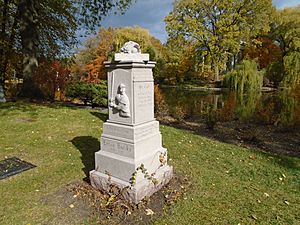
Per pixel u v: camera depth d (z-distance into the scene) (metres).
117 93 3.81
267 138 9.48
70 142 6.27
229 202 3.77
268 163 5.66
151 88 4.07
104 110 12.16
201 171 4.95
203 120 12.69
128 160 3.66
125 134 3.73
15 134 6.74
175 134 7.64
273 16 34.75
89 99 14.03
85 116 9.27
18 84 14.72
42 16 13.81
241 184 4.46
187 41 36.16
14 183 4.13
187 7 35.31
